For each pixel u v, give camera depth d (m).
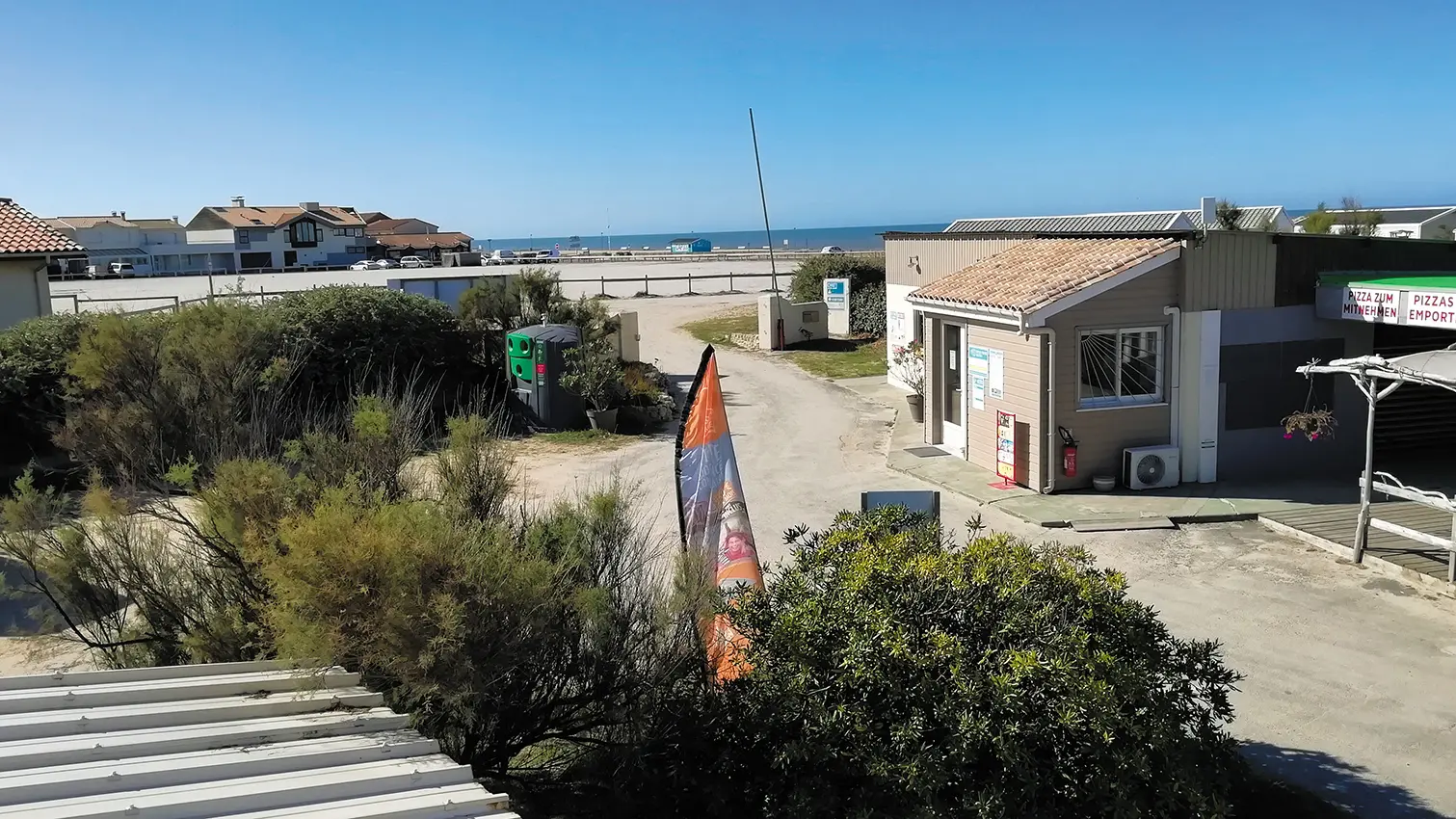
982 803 4.45
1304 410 13.66
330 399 17.31
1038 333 12.87
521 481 14.48
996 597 5.09
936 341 16.20
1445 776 6.45
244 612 5.65
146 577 6.06
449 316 19.80
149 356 9.01
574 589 5.31
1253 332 13.34
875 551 5.47
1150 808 4.78
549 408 18.64
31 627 7.71
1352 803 6.13
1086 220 23.86
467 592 4.60
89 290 46.94
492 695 4.91
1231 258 13.14
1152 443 13.42
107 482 8.12
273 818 3.36
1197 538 11.47
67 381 14.12
